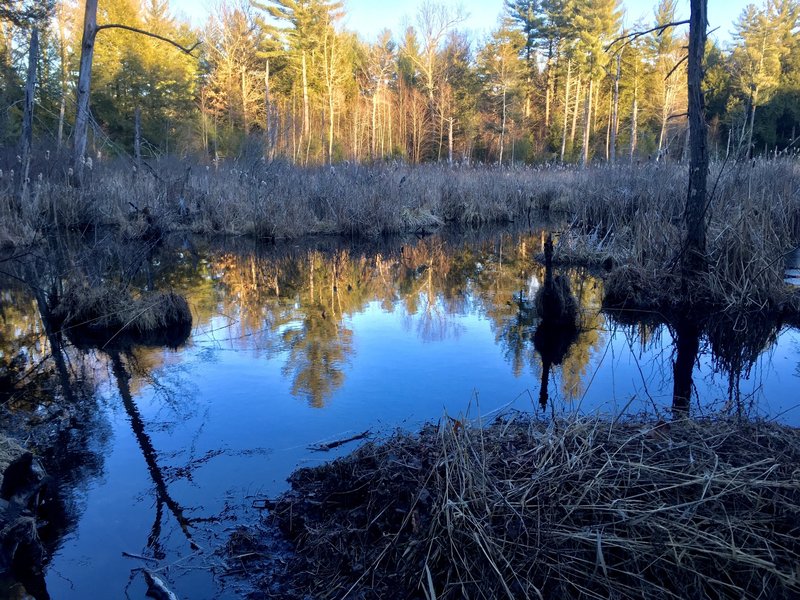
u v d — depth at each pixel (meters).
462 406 4.46
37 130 22.11
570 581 2.21
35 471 3.29
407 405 4.52
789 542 2.29
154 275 10.11
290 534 2.91
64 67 25.50
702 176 7.54
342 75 39.16
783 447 2.86
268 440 3.96
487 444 3.00
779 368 5.39
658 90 35.72
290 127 31.92
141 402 4.67
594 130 41.75
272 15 39.22
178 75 29.52
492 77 38.50
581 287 8.98
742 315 7.11
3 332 6.71
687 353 5.87
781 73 33.72
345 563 2.57
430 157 40.09
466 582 2.26
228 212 14.77
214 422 4.26
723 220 8.24
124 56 27.69
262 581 2.58
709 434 2.96
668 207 10.43
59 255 10.69
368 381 5.06
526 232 15.88
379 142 39.84
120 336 6.51
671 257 8.13
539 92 43.31
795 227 9.60
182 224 14.89
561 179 21.03
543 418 3.95
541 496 2.55
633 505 2.44
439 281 9.77
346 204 15.08
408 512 2.63
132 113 27.92
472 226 17.09
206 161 23.19
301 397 4.71
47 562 2.78
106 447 3.90
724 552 2.20
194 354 5.87
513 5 44.00
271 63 39.31
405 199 16.77
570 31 36.94
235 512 3.13
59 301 7.23
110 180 14.82
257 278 9.95
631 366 5.48
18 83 21.25
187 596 2.51
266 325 6.98
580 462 2.71
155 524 3.04
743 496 2.46
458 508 2.49
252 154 20.56
